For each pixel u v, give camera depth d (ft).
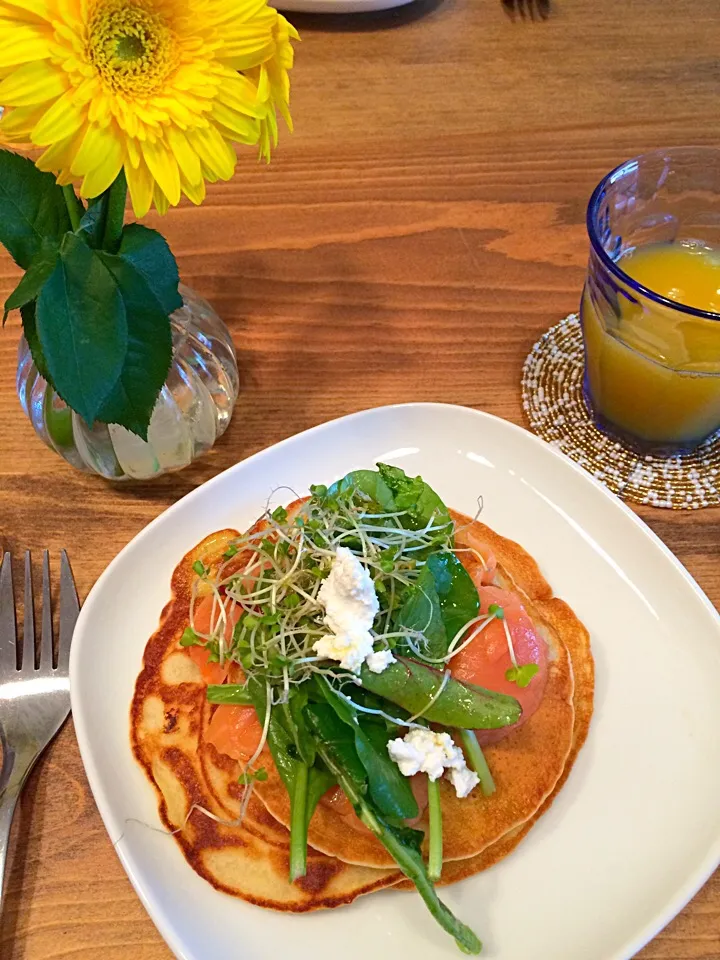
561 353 1.39
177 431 1.17
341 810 0.95
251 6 0.83
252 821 0.95
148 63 0.80
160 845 0.93
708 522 1.21
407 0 1.86
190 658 1.06
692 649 1.06
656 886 0.90
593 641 1.09
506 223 1.55
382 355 1.39
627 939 0.86
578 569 1.14
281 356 1.39
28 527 1.19
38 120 0.77
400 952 0.88
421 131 1.69
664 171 1.26
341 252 1.52
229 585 1.06
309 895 0.90
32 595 1.11
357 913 0.90
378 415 1.24
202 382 1.19
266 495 1.20
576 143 1.67
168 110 0.81
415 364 1.38
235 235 1.53
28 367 1.12
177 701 1.03
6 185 0.87
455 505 1.21
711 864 0.89
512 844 0.94
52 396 1.10
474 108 1.73
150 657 1.05
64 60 0.75
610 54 1.83
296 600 0.98
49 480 1.24
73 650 1.02
